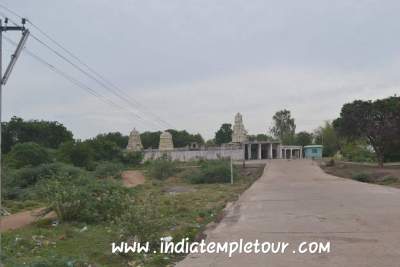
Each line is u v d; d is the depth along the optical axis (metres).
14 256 9.34
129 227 9.80
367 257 8.30
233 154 81.88
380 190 25.44
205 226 13.35
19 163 47.25
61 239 11.70
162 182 46.78
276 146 94.56
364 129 56.47
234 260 8.39
